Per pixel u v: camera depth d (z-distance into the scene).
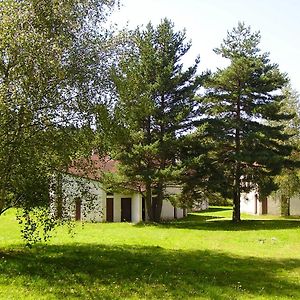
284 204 44.50
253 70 33.50
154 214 36.59
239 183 34.72
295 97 40.19
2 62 13.75
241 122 34.28
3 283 12.48
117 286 12.62
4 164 14.04
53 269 14.46
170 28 34.31
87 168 16.09
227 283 13.43
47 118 14.34
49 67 13.63
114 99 15.27
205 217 46.47
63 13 14.23
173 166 32.78
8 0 13.40
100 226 33.59
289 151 35.03
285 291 12.59
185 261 17.00
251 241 24.16
